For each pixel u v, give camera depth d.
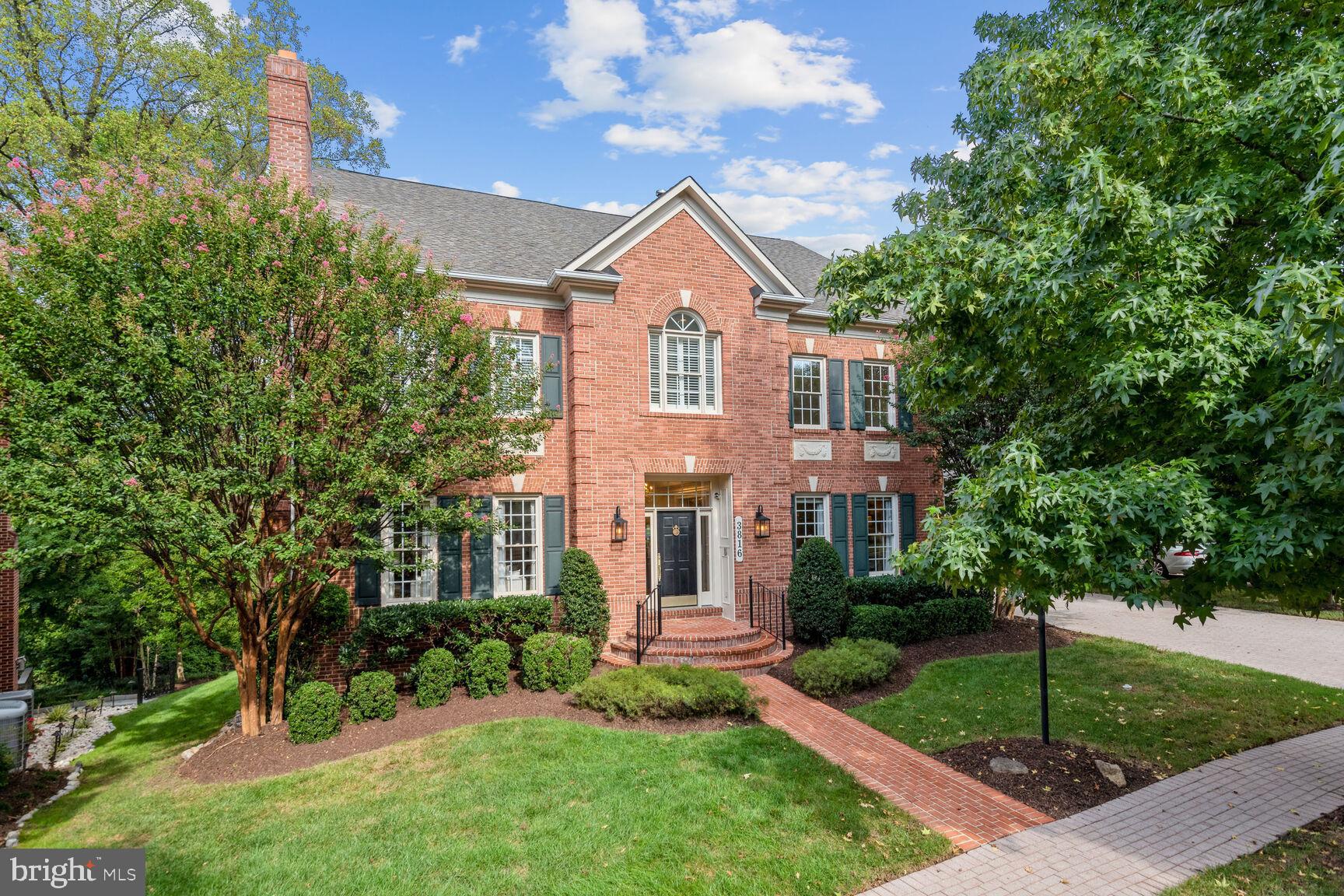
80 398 8.40
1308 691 11.14
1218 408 5.61
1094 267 5.96
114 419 8.39
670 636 13.12
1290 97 5.52
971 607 15.27
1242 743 9.12
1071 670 12.50
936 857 6.28
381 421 10.00
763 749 8.91
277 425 9.16
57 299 8.01
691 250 15.33
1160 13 7.52
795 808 7.23
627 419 14.48
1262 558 4.75
